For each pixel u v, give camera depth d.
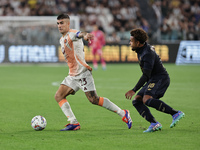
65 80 23.95
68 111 23.58
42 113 30.11
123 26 103.94
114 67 84.56
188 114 29.70
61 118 27.95
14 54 87.31
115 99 37.97
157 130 22.83
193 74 67.88
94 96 23.19
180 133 22.33
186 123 25.83
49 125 25.23
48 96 39.91
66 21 22.94
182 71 74.06
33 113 30.09
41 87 47.75
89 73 23.22
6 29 89.00
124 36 100.50
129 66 87.69
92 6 103.00
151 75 22.97
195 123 25.83
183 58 95.19
